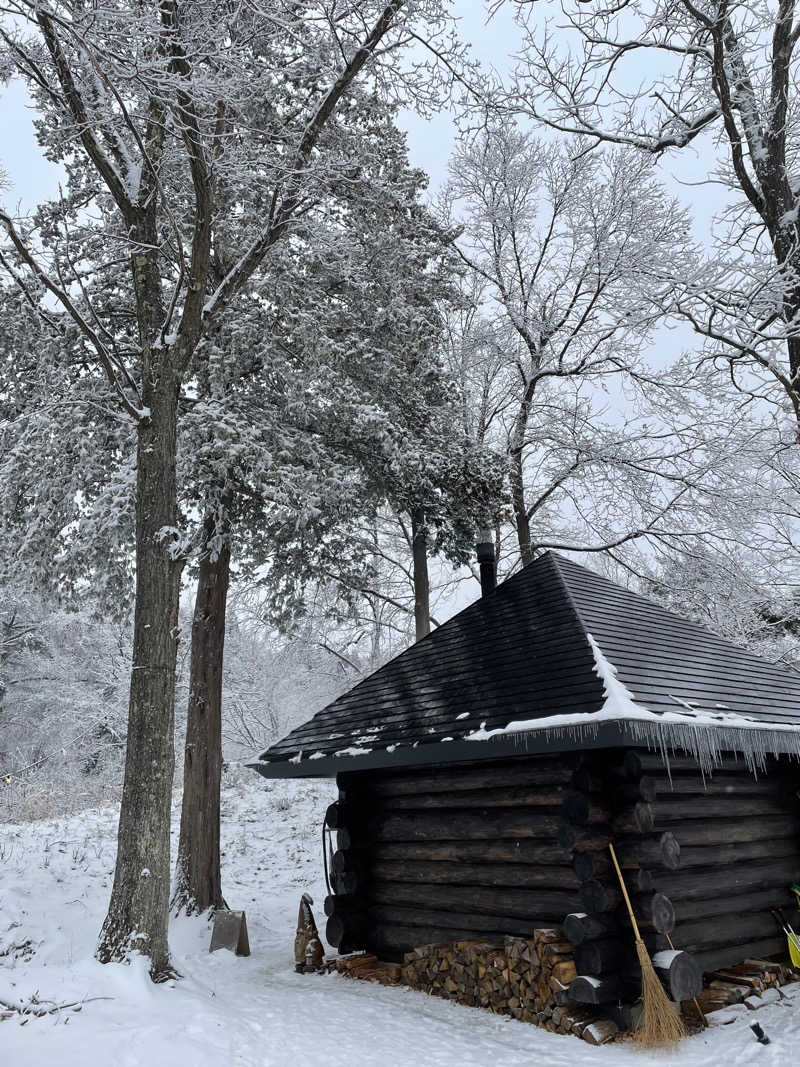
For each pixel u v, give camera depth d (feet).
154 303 28.48
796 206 30.09
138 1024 18.51
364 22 29.12
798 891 24.47
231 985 25.40
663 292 35.04
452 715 22.57
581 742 18.30
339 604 60.90
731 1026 19.03
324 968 27.09
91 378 35.27
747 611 51.08
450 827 24.08
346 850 27.32
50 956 24.81
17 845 38.63
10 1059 15.74
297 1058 17.67
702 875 21.38
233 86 25.49
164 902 23.34
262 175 30.99
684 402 48.55
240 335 34.37
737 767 23.84
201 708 36.19
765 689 26.02
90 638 82.79
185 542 26.25
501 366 58.29
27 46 25.81
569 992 18.95
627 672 20.61
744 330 32.76
